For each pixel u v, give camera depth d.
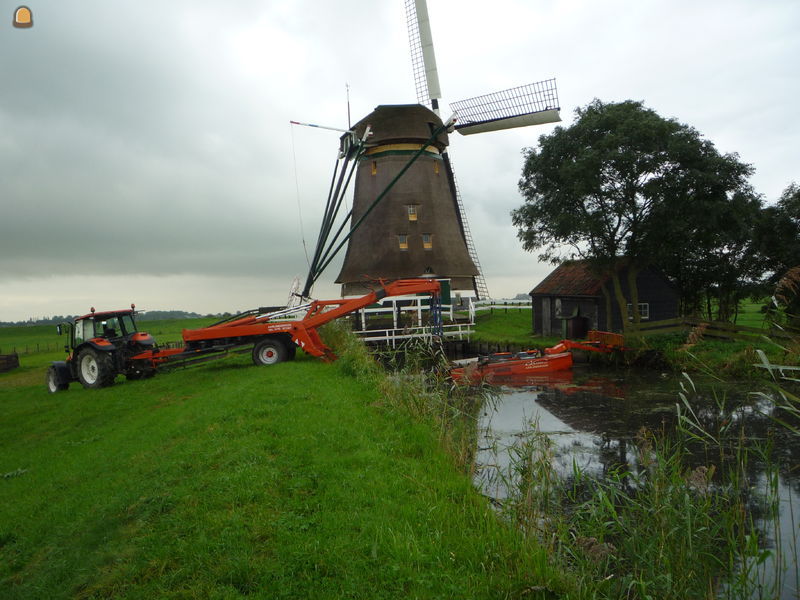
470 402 16.27
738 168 22.05
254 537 5.31
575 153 24.89
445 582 4.56
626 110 23.78
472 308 31.33
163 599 4.35
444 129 29.47
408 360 14.47
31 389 21.12
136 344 19.48
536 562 4.94
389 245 36.16
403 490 6.77
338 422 9.82
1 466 10.25
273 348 19.14
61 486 8.10
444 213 37.78
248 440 8.52
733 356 19.75
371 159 37.66
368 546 5.12
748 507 8.31
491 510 6.41
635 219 24.28
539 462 7.23
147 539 5.38
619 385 19.47
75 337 19.17
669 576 4.52
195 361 19.33
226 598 4.29
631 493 9.00
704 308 32.59
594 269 26.69
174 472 7.30
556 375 22.42
